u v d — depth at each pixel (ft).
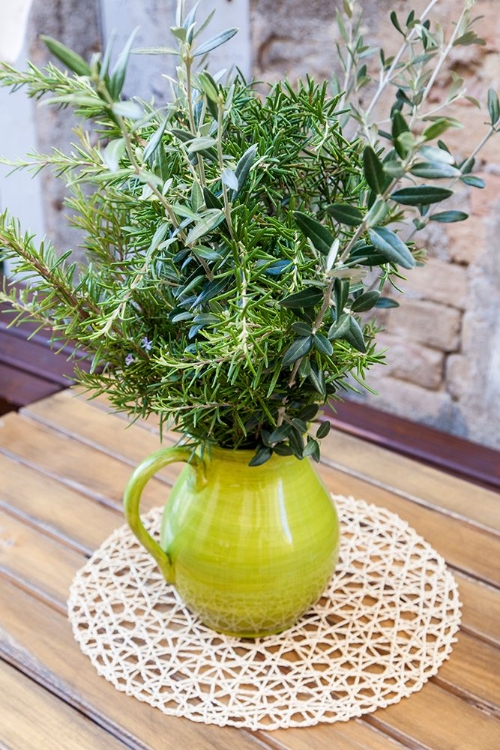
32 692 2.52
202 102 2.21
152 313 2.45
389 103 4.62
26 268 2.27
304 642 2.69
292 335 2.13
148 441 3.82
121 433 3.88
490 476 4.53
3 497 3.42
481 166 4.64
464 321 5.08
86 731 2.40
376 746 2.34
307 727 2.41
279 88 2.35
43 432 3.88
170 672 2.59
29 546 3.13
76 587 2.92
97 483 3.51
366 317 5.47
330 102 2.36
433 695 2.51
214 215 1.96
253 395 2.18
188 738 2.37
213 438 2.42
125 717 2.44
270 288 2.12
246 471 2.50
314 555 2.59
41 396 5.34
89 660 2.64
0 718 2.43
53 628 2.76
